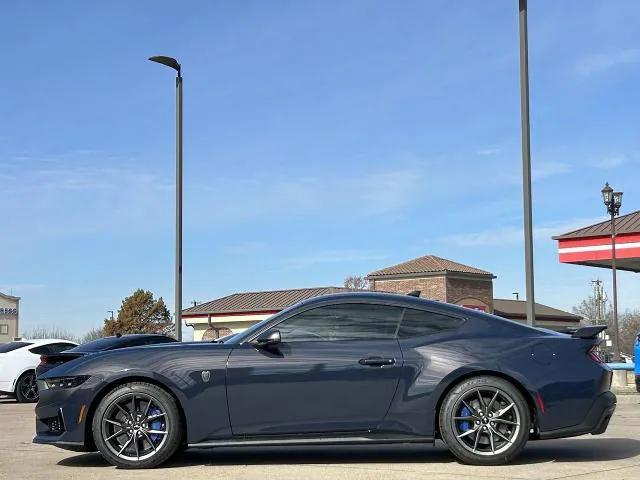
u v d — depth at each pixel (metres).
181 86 18.80
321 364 6.62
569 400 6.57
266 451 7.64
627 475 6.07
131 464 6.64
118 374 6.68
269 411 6.61
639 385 14.74
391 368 6.61
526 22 13.66
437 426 6.68
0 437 9.61
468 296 39.88
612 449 7.61
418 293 7.35
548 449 7.61
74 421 6.72
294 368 6.62
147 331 65.19
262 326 6.88
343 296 6.96
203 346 6.84
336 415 6.59
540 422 6.55
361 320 6.84
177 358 6.72
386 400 6.59
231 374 6.64
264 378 6.62
